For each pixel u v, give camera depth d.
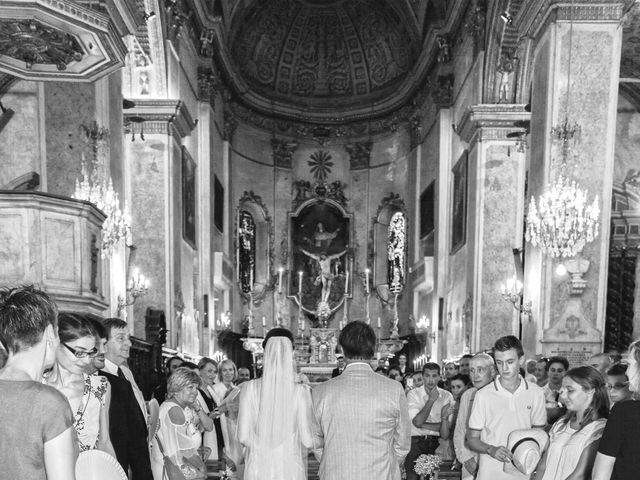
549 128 10.14
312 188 28.66
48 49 7.50
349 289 27.77
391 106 26.95
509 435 3.96
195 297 19.64
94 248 8.09
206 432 6.14
